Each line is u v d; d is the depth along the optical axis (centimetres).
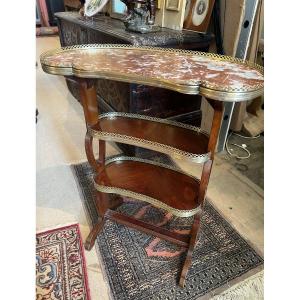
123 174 123
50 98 299
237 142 220
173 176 122
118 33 161
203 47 170
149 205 154
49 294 107
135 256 123
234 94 72
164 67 91
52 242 128
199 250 126
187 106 187
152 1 166
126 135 104
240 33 158
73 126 240
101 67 88
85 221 141
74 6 341
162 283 112
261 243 131
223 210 150
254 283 112
